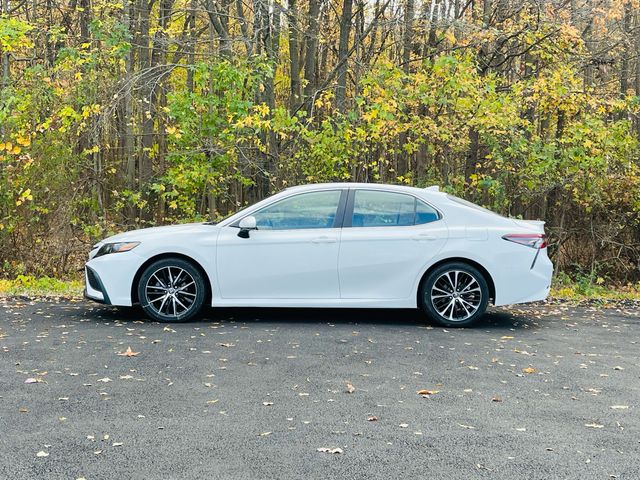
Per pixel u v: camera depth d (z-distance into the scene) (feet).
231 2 49.85
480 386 17.03
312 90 49.65
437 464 11.91
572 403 15.76
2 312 26.68
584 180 40.93
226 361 18.94
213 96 37.24
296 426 13.75
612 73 58.49
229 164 40.14
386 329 24.04
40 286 36.06
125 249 24.75
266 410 14.75
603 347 22.20
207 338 21.88
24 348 20.22
